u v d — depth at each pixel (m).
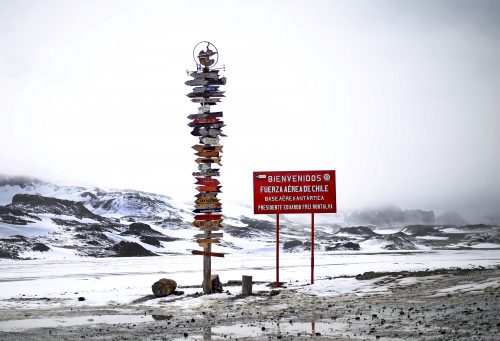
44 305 28.97
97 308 26.69
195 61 31.64
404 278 32.00
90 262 105.81
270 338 15.97
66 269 75.56
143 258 130.62
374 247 183.25
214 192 31.34
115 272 64.56
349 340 15.15
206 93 31.39
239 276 48.91
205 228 31.11
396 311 20.19
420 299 23.23
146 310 25.23
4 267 85.75
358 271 50.09
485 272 33.28
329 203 34.88
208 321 20.41
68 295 34.88
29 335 17.52
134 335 17.20
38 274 63.22
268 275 49.06
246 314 22.30
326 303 24.77
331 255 112.00
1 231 181.12
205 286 31.05
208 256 31.11
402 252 123.75
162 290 31.12
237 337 16.36
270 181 34.97
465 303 20.27
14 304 29.72
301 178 34.88
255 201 34.97
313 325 18.36
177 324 19.70
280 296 28.97
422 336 15.10
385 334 15.77
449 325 16.48
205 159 31.33
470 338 14.34
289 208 34.84
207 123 31.39
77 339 16.52
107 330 18.45
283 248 186.75
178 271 63.22
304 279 40.91
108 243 188.00
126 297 32.00
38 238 178.75
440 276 31.73
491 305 19.17
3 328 19.30
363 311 20.97
